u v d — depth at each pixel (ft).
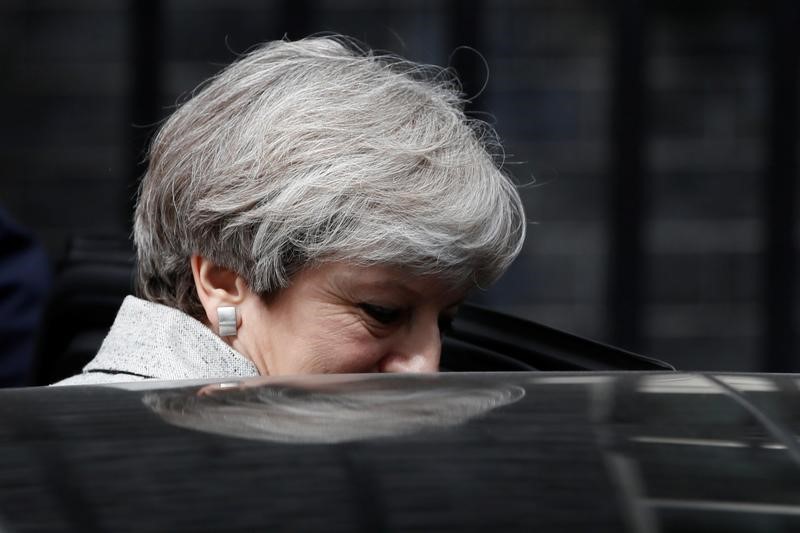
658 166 70.23
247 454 7.39
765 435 7.79
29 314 30.94
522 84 69.92
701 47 69.87
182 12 68.95
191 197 14.07
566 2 69.67
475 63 69.00
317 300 13.89
